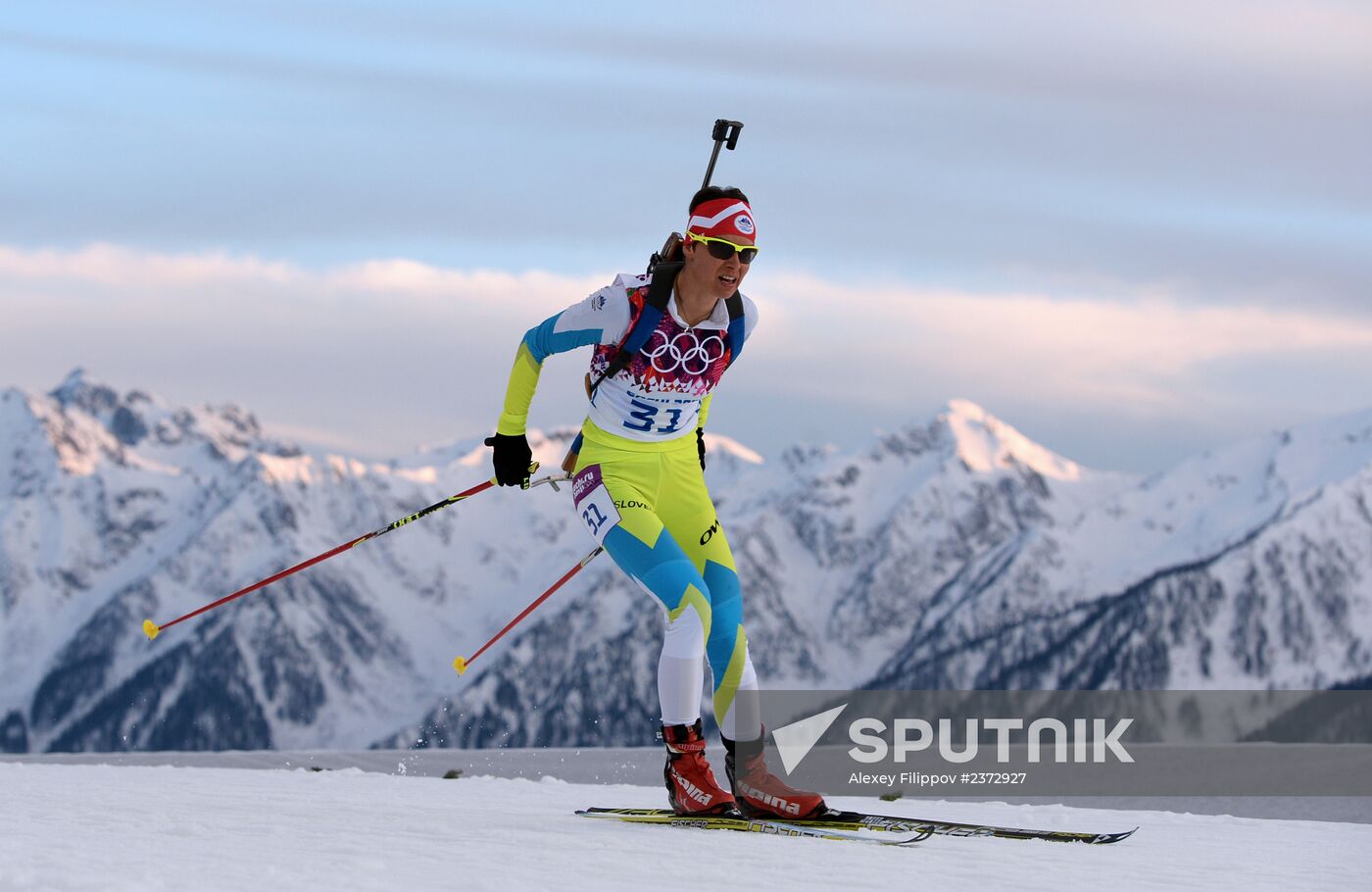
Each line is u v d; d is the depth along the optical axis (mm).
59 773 12766
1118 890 5855
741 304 7633
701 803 7703
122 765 17562
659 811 8211
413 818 7855
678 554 7656
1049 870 6324
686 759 7730
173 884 5020
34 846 6102
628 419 7684
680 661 7602
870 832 7434
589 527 7863
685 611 7551
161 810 8227
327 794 10172
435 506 8469
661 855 6371
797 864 6203
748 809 7617
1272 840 8242
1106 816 10297
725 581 7855
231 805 8688
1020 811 10594
